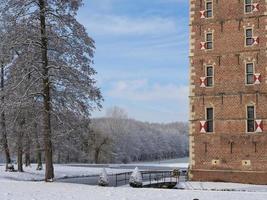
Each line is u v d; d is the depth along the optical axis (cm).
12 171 4797
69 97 3369
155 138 15012
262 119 3781
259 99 3806
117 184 4025
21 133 3750
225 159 3906
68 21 3309
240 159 3844
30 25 3225
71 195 2292
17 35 3181
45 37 3244
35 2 3266
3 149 4644
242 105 3872
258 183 3747
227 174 3888
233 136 3884
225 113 3938
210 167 3962
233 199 2144
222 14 4025
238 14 3956
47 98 3269
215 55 4022
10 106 3184
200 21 4116
